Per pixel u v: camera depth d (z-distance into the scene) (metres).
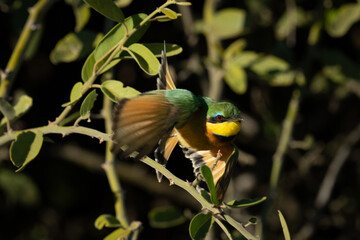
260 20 10.88
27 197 11.50
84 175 12.47
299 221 12.30
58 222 12.38
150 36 10.84
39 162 12.07
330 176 11.44
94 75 5.18
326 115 12.19
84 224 12.60
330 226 12.72
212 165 5.82
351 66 10.13
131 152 4.38
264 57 9.28
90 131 5.09
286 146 9.67
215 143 5.73
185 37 10.84
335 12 9.86
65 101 11.38
